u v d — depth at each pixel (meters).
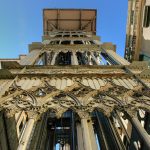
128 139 10.26
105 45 18.75
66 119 14.95
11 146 8.97
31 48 18.94
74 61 15.36
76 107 7.79
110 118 11.08
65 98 8.32
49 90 8.79
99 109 7.84
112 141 10.23
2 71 9.91
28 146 8.56
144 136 6.61
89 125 7.53
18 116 10.52
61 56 22.06
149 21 21.78
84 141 6.46
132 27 24.52
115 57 14.88
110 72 11.15
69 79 10.05
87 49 18.67
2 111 7.88
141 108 7.82
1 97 8.05
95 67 12.05
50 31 31.86
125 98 8.30
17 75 10.07
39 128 10.52
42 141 10.42
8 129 8.67
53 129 13.79
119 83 9.62
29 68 11.79
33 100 8.07
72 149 11.20
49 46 19.14
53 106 7.82
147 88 8.83
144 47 23.55
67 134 15.38
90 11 32.81
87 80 9.98
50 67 11.95
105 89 8.91
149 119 9.38
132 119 7.38
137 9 22.84
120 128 11.84
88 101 8.10
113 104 7.97
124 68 11.95
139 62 11.77
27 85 9.20
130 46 25.28
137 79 9.96
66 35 28.48
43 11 32.44
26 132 6.75
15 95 8.36
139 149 8.53
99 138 11.19
